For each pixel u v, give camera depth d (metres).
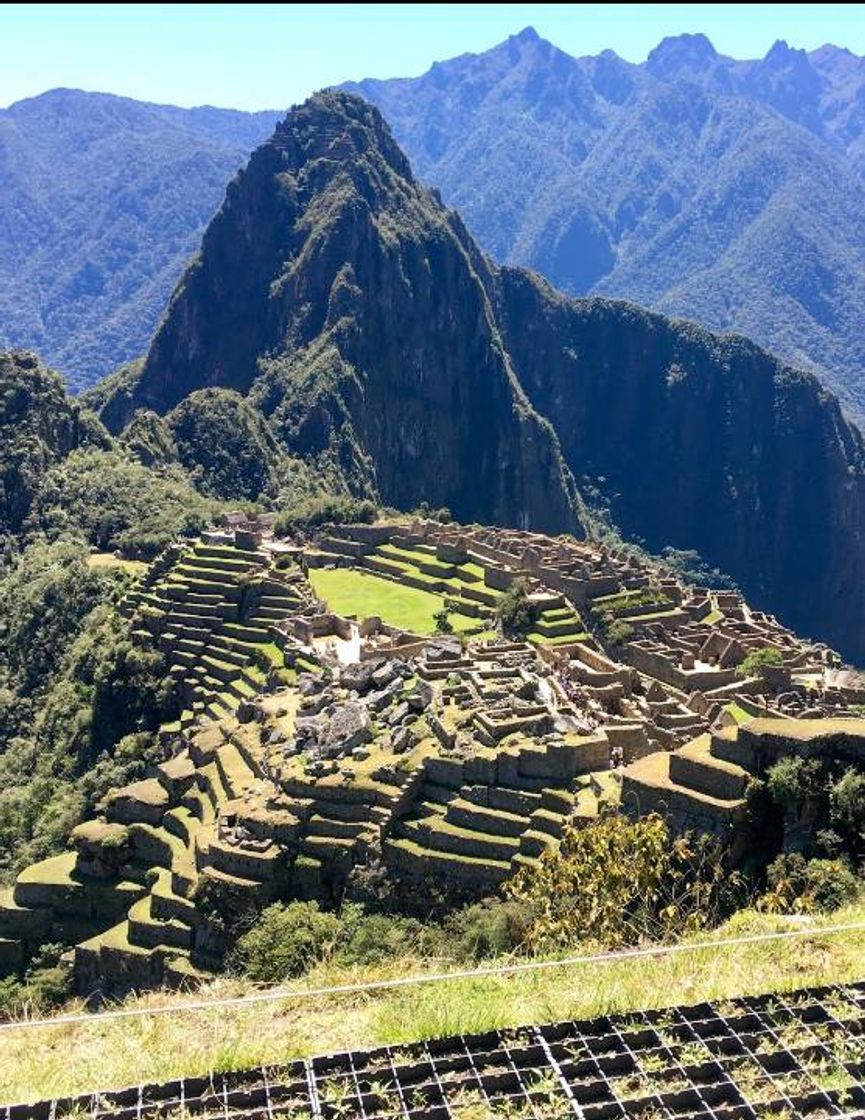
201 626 104.62
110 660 104.81
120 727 99.25
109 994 50.91
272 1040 16.67
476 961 27.27
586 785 48.28
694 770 34.94
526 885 39.22
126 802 62.00
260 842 50.75
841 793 32.00
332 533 144.75
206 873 50.72
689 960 18.69
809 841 32.44
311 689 70.31
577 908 30.03
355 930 42.94
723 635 103.38
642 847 31.48
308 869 49.38
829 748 33.31
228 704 87.69
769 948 19.20
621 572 120.94
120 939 52.03
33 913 59.19
